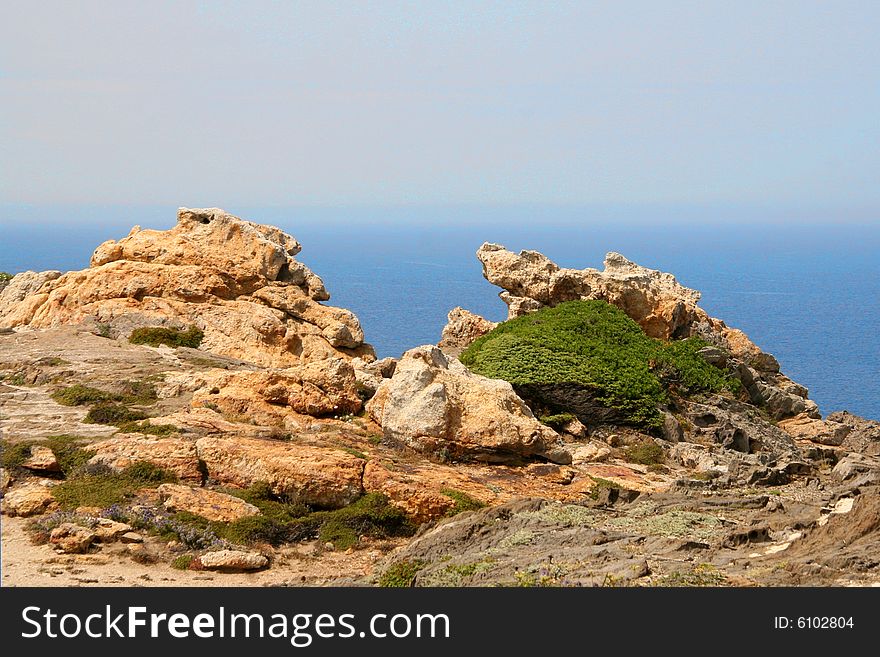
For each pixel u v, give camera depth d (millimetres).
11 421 34688
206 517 28094
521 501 28969
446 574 22953
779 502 28234
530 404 43125
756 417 47594
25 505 27828
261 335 49031
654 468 38562
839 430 50219
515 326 49469
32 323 51312
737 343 56438
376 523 29422
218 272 51469
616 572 21516
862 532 22734
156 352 45031
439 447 35312
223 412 35906
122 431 32906
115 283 50969
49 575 23984
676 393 46719
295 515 29312
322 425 35812
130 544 26344
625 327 49812
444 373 37062
